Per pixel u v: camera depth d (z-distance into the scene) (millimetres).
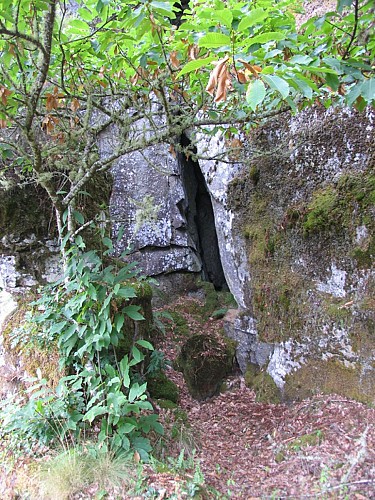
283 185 4164
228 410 4074
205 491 2443
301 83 1665
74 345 3051
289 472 2668
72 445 2756
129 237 6258
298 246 4000
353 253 3529
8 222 3408
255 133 4383
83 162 2996
